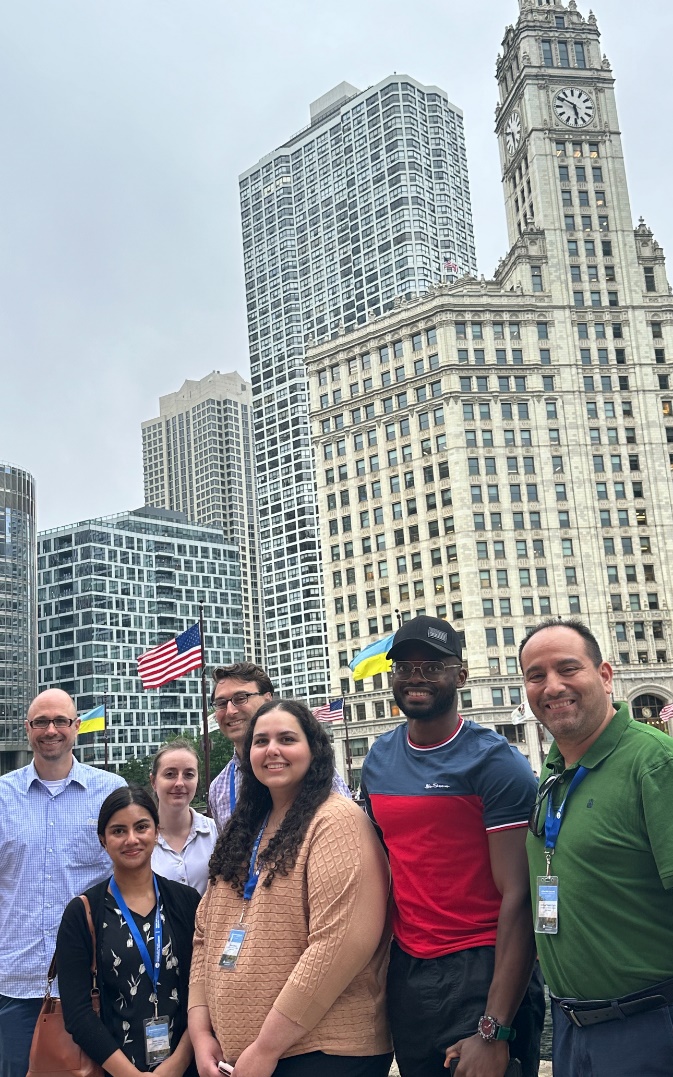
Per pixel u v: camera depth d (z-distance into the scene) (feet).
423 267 542.16
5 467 455.63
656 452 305.94
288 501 592.19
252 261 626.64
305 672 568.82
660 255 320.70
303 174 606.55
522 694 279.69
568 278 313.32
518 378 304.91
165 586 545.44
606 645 288.92
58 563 523.70
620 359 311.68
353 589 315.17
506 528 293.43
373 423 318.45
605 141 325.42
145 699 508.12
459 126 598.75
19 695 441.27
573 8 334.24
